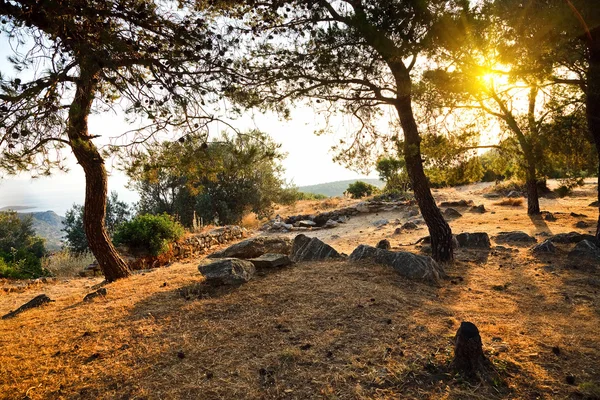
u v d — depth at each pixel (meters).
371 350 3.77
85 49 3.51
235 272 6.25
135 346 4.11
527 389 3.08
